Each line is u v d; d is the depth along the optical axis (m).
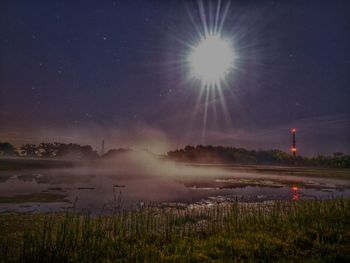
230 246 12.55
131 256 11.41
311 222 16.22
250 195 34.44
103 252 11.77
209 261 10.98
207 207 24.66
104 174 66.19
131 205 25.38
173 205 26.06
